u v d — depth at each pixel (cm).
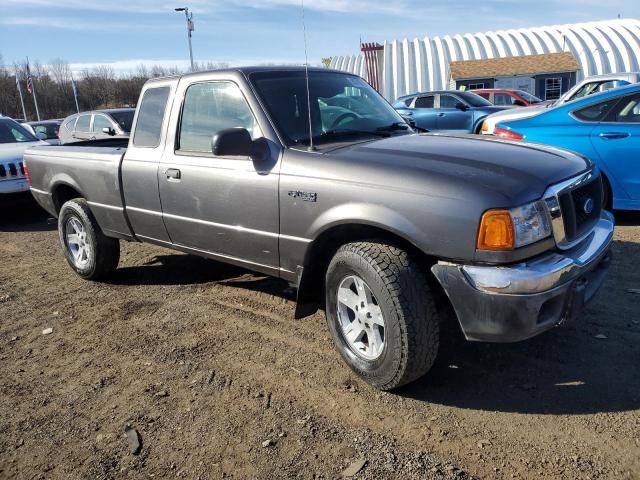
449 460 271
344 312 348
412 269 306
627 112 627
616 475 253
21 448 300
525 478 256
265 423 308
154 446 294
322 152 353
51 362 396
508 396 320
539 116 693
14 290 555
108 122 1209
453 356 368
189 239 440
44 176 578
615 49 3108
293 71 428
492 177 297
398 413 311
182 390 346
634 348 360
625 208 635
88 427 315
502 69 2928
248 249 394
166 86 452
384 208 310
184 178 421
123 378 366
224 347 400
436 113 1407
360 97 447
